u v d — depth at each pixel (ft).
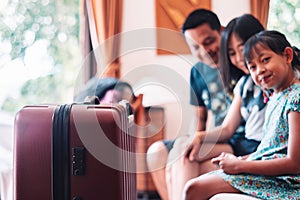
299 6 9.44
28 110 4.75
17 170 4.72
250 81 8.27
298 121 5.73
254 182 5.82
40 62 9.95
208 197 5.83
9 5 9.78
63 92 10.05
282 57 6.14
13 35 9.83
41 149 4.68
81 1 9.61
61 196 4.66
